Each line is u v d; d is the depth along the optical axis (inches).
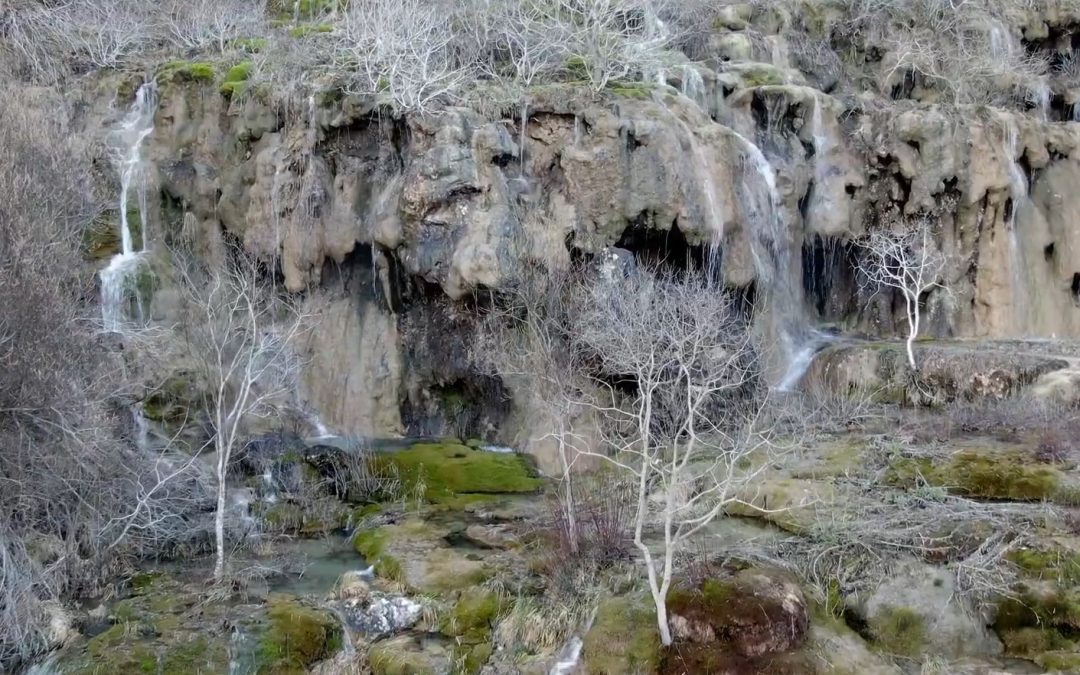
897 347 534.3
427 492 433.4
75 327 382.9
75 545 337.1
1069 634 299.0
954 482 386.6
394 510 413.1
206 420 448.8
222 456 352.2
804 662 277.3
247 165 552.1
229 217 553.6
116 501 358.9
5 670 292.2
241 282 447.5
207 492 396.8
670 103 531.2
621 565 324.8
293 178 527.5
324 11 754.2
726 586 296.5
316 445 456.1
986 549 329.1
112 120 588.4
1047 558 321.7
